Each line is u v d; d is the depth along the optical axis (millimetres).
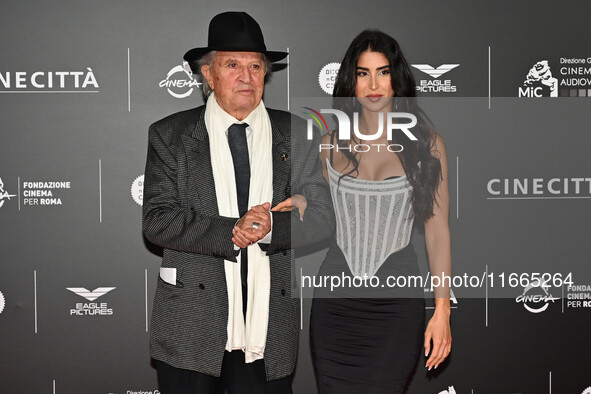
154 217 2104
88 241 3041
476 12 3080
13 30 2969
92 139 3021
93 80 3006
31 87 2986
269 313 2162
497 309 3145
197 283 2123
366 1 3045
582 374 3174
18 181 3000
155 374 3080
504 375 3166
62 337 3051
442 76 3074
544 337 3174
